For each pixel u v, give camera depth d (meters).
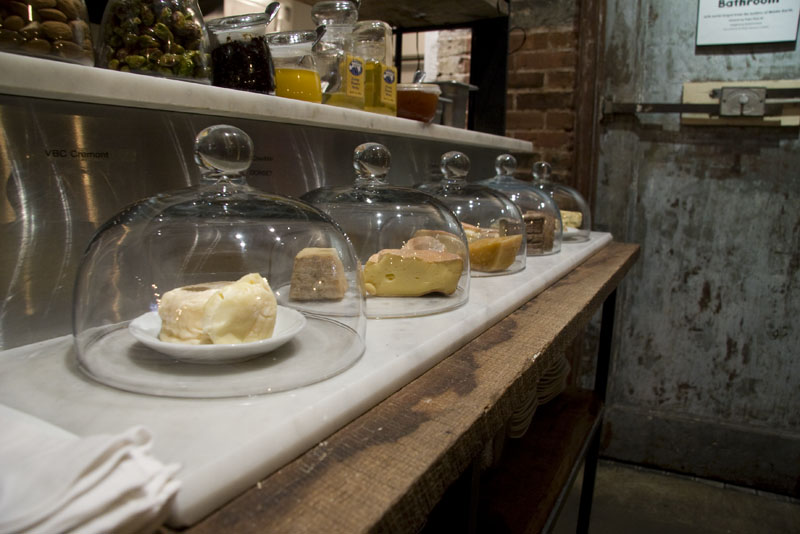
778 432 2.07
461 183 1.26
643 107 2.05
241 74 0.88
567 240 1.65
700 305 2.12
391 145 1.39
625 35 2.07
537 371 0.71
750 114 1.93
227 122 0.92
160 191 0.82
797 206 1.96
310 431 0.46
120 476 0.33
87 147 0.72
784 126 1.93
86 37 0.65
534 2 2.23
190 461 0.39
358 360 0.59
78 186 0.72
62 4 0.62
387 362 0.59
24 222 0.67
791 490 2.05
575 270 1.30
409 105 1.33
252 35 0.89
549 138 2.27
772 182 1.98
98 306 0.63
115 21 0.74
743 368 2.10
